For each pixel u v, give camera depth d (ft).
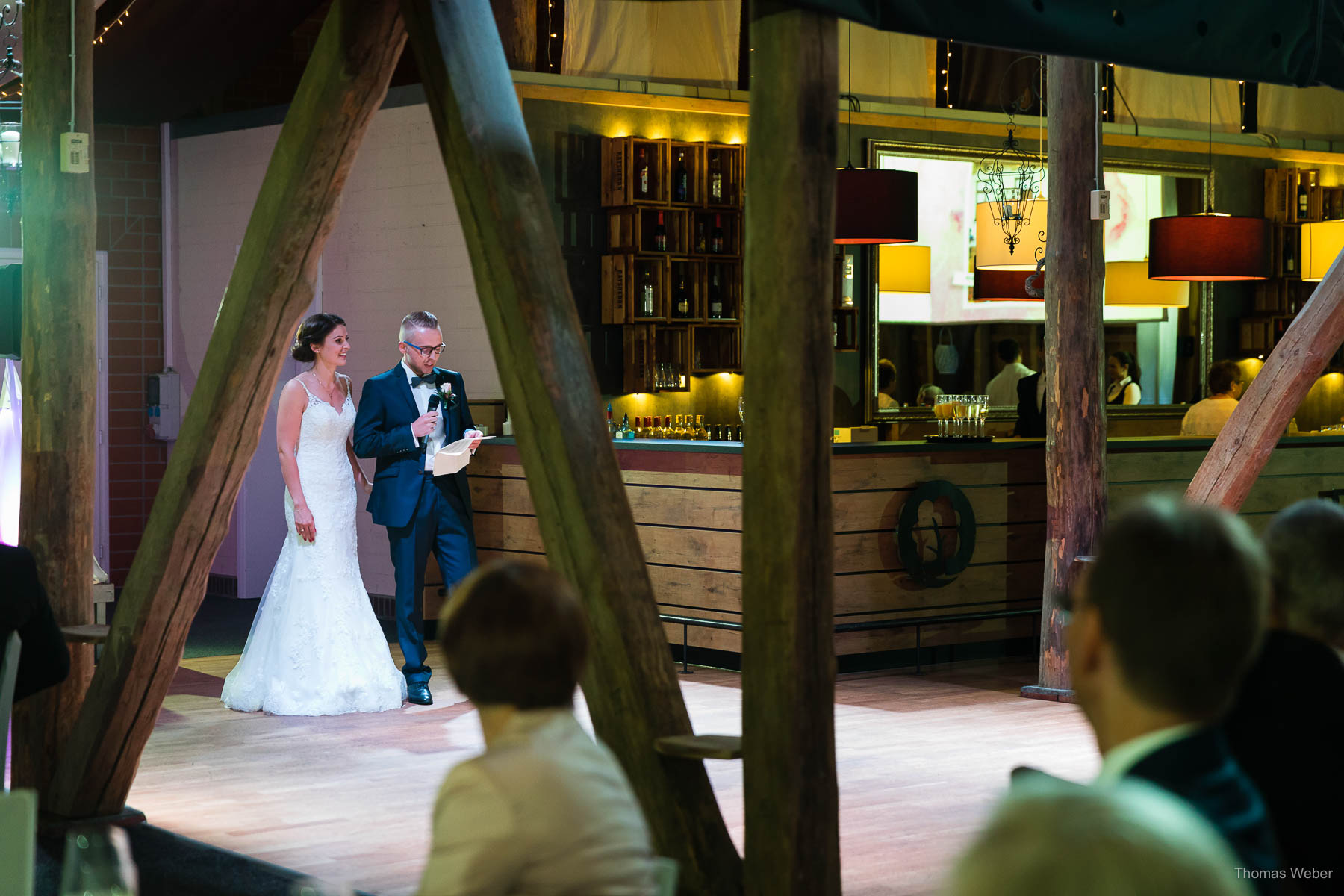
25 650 12.76
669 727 10.80
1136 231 39.29
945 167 36.40
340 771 18.47
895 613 26.14
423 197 30.81
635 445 26.84
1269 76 12.01
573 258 31.76
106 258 35.19
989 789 17.58
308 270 13.66
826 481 10.13
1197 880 2.10
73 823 15.44
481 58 11.50
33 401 16.07
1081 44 10.84
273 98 35.91
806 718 10.05
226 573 35.19
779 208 10.00
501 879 6.07
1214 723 4.47
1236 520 4.54
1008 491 27.40
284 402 21.90
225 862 14.34
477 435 22.59
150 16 30.73
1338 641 6.72
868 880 14.02
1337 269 21.31
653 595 10.92
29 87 16.08
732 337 33.58
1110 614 4.40
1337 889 6.02
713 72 33.81
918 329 36.24
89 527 16.30
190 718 21.66
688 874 10.68
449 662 6.46
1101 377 23.29
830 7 9.79
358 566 22.53
